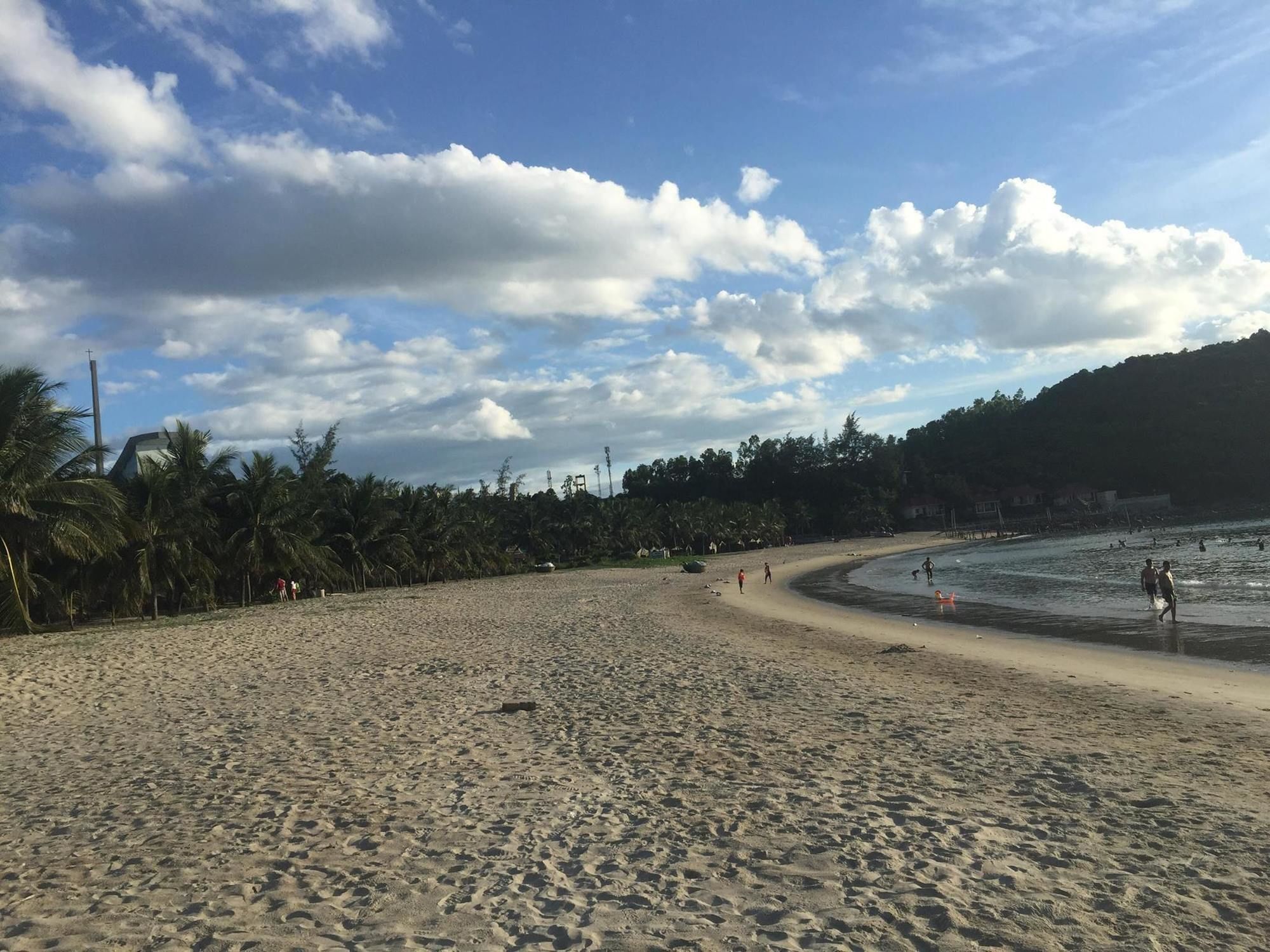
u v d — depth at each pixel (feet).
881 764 31.19
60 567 110.32
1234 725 36.91
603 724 39.91
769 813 25.68
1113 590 116.88
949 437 577.84
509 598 139.23
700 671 55.93
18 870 23.43
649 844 23.44
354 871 22.21
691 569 226.99
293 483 154.71
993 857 21.61
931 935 17.34
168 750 38.24
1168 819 24.14
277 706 48.03
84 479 99.09
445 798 28.55
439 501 213.66
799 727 37.86
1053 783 28.07
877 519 465.47
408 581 202.28
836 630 84.12
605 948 17.19
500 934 18.01
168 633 89.92
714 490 522.88
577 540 311.06
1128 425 472.44
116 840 25.76
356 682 55.47
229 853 24.02
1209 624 75.00
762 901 19.39
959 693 46.24
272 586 152.15
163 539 118.21
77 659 70.49
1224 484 422.00
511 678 55.42
